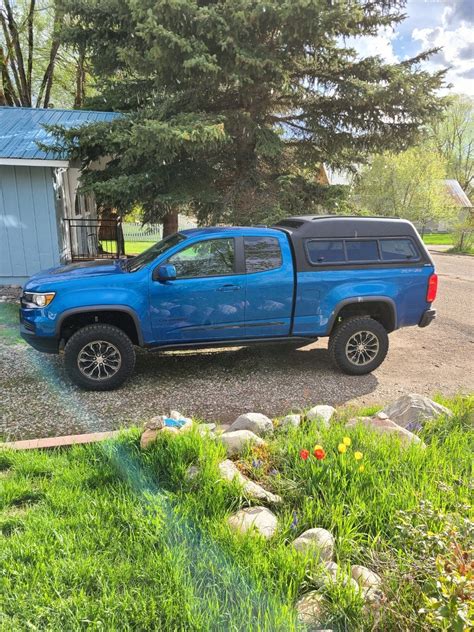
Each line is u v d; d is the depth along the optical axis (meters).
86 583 1.96
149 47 7.93
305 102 9.48
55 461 3.04
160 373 5.18
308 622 1.75
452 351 6.19
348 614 1.77
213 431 3.37
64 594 1.91
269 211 8.64
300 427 3.45
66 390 4.63
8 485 2.69
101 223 15.04
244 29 7.59
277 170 9.72
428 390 4.80
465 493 2.40
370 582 1.94
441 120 9.24
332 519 2.29
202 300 4.67
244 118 8.61
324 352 6.05
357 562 2.10
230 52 7.70
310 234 4.90
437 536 1.79
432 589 1.67
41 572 2.01
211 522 2.29
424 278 5.16
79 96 22.08
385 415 3.45
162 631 1.73
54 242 9.48
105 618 1.79
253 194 9.10
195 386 4.79
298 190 9.56
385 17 8.17
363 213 10.12
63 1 9.16
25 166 8.95
